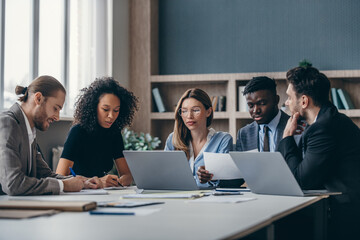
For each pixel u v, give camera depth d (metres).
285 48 5.18
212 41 5.35
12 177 1.97
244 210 1.47
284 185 1.97
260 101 2.85
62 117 3.98
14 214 1.34
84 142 2.74
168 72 5.44
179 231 1.08
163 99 5.41
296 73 2.29
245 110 4.99
